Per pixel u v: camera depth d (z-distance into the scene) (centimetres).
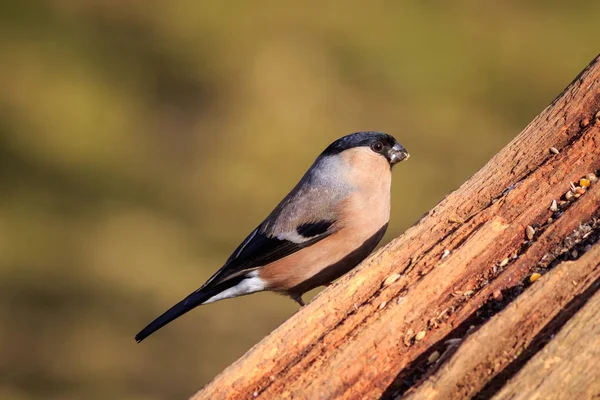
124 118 1917
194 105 1948
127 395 1250
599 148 563
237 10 2077
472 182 593
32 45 1977
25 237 1603
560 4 2062
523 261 518
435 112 1870
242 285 827
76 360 1333
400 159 837
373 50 1984
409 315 512
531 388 423
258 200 1745
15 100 1880
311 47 2011
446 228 569
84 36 2030
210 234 1648
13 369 1309
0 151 1772
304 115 1888
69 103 1894
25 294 1478
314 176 838
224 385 505
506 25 2014
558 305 455
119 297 1472
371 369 493
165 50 2034
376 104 1894
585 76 596
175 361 1318
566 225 525
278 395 493
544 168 568
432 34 1995
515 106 1891
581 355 427
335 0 2069
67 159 1811
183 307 813
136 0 2081
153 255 1584
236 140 1866
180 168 1833
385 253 557
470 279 528
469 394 443
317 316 532
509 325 452
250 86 1955
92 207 1711
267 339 522
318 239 812
